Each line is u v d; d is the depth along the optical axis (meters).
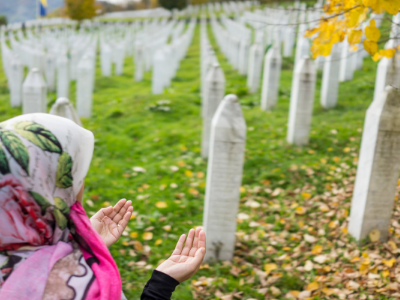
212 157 4.12
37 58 14.60
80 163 1.23
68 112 4.80
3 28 35.78
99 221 1.64
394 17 6.04
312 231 4.91
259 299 3.73
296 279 3.97
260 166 6.60
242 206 5.60
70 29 31.67
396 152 4.26
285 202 5.65
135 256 4.41
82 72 9.55
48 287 1.09
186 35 20.92
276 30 15.05
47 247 1.17
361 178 4.48
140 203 5.56
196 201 5.64
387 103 4.16
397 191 5.45
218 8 48.19
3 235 1.11
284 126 8.21
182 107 9.92
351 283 3.79
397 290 3.62
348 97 9.48
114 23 39.19
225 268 4.18
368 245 4.41
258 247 4.66
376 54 3.27
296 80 7.07
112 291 1.15
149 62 16.33
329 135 7.52
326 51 3.16
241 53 13.30
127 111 9.84
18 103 11.47
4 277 1.09
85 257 1.19
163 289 1.38
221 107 4.10
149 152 7.48
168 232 4.95
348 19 3.06
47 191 1.14
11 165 1.10
